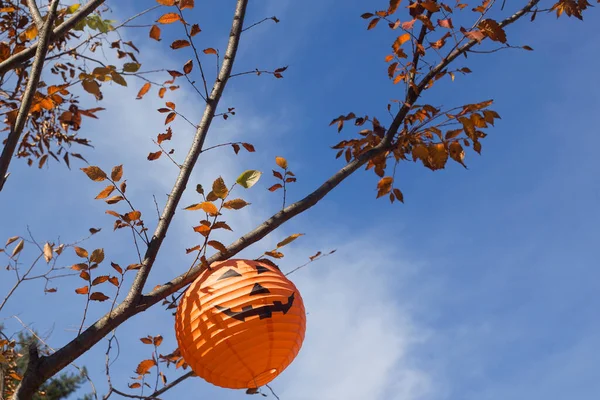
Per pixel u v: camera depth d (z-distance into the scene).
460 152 3.89
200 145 3.62
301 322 3.18
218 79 3.76
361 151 4.22
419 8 3.90
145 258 3.39
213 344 3.01
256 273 3.16
